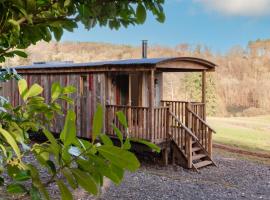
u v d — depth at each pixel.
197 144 10.36
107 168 0.77
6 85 11.61
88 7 1.10
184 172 9.45
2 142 0.88
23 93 1.16
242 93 38.97
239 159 11.91
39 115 1.25
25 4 0.97
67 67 10.98
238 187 8.40
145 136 9.26
